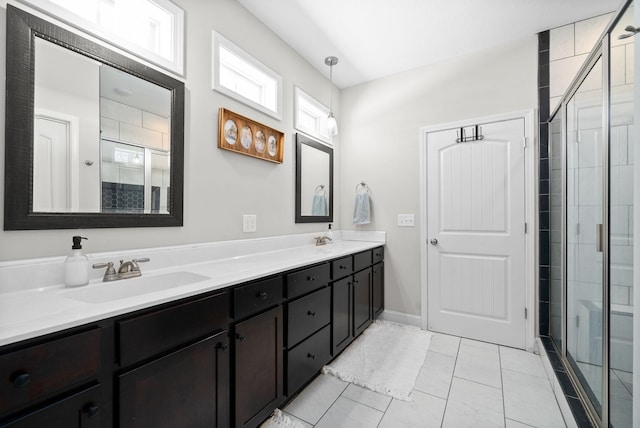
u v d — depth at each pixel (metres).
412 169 2.88
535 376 1.96
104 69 1.29
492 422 1.52
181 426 1.03
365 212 3.00
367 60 2.73
